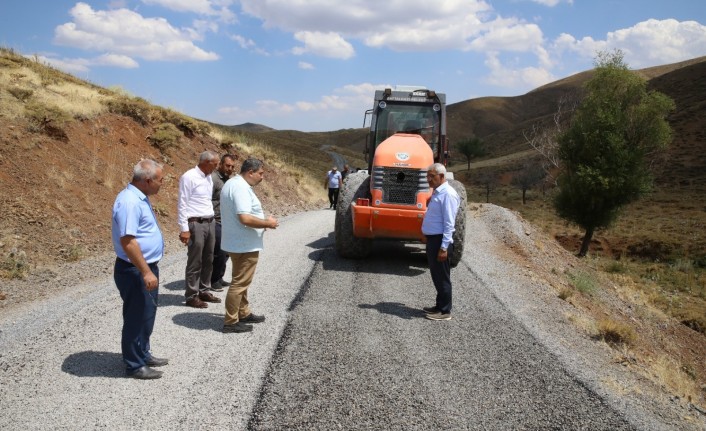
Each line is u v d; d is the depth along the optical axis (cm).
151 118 1727
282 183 2256
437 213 629
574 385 473
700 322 1534
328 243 1114
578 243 3050
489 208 1889
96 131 1388
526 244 1352
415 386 448
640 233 3192
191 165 1686
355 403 411
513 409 420
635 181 2427
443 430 381
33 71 1602
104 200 1143
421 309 673
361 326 589
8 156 1028
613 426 407
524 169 6794
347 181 940
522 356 532
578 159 2550
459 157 11656
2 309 614
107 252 937
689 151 6022
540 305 742
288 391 424
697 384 839
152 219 432
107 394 402
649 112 2428
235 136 2500
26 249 830
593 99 2570
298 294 701
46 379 423
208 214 637
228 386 426
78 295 663
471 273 885
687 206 4212
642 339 963
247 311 575
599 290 1309
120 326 550
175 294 683
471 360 513
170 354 484
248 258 540
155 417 372
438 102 1038
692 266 2520
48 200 995
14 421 358
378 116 1043
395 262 949
